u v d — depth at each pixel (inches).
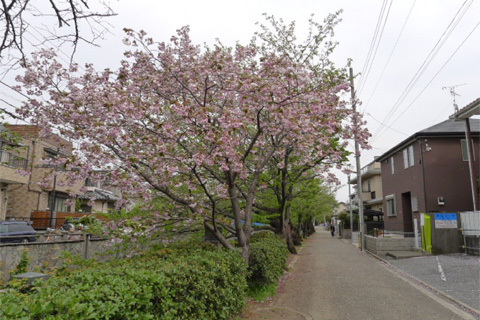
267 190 488.1
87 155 243.8
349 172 381.1
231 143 239.0
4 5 128.0
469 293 314.2
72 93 253.4
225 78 278.8
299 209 879.1
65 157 240.1
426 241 592.7
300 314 261.0
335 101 329.1
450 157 781.9
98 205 838.5
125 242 269.6
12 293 121.3
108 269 168.4
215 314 203.9
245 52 292.7
